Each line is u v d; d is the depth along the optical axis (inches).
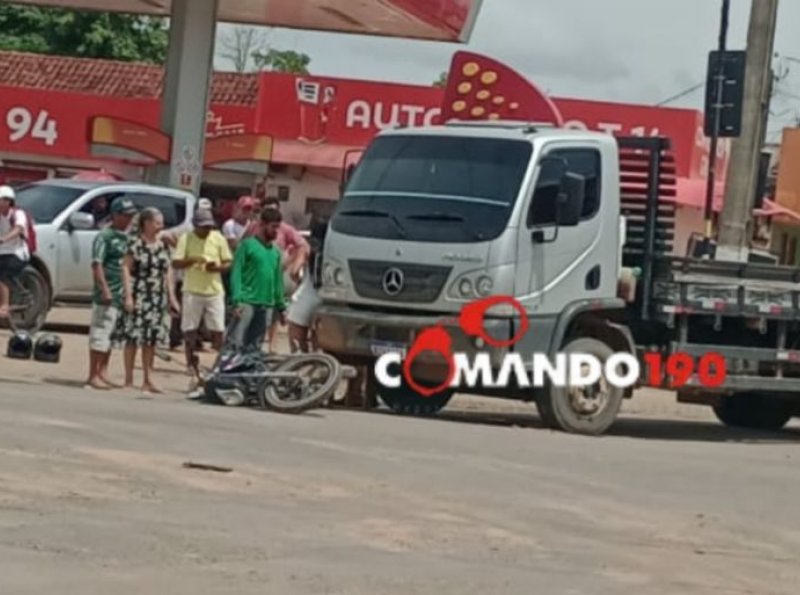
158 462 467.5
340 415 642.2
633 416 834.2
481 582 347.9
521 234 628.1
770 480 559.5
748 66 829.2
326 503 431.2
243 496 430.3
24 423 514.0
